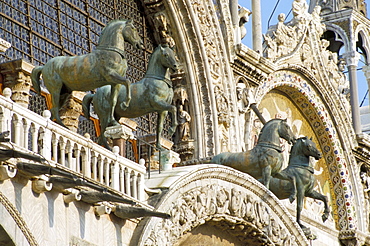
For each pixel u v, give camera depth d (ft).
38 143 99.35
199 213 120.16
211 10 153.48
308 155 141.49
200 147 150.61
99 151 106.22
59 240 99.86
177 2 150.82
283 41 169.27
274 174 136.46
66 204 101.71
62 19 139.74
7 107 94.68
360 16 194.08
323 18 193.47
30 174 95.91
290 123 175.01
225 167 124.57
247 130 158.51
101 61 113.50
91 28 144.87
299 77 173.78
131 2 152.56
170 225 114.42
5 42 114.73
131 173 111.55
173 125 121.80
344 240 178.29
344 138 182.29
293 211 161.58
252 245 133.08
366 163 189.88
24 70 123.13
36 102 130.62
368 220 186.70
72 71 113.91
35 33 134.00
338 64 195.52
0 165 93.04
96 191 103.40
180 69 152.05
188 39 152.05
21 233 95.40
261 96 163.32
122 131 116.37
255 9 165.68
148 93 121.49
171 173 118.01
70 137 102.47
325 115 179.42
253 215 129.39
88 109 121.60
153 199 113.39
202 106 152.05
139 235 110.32
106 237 106.73
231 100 154.92
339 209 181.27
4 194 93.81
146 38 153.79
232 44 156.35
